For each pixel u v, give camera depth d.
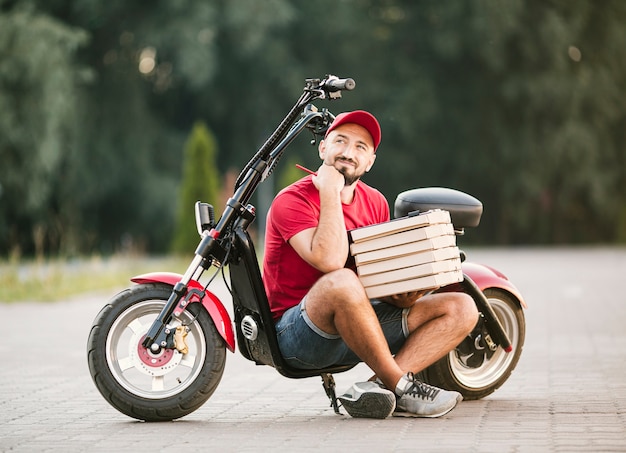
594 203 75.25
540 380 12.12
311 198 9.63
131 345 9.68
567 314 21.20
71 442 8.70
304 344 9.52
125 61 69.12
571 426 9.10
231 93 75.44
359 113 9.55
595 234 81.12
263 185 73.38
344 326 9.38
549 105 74.50
